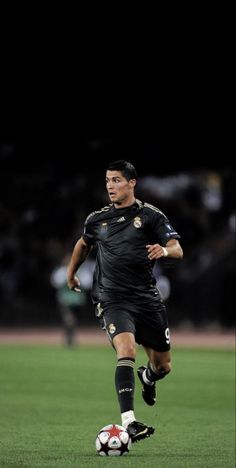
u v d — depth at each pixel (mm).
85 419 41469
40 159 116312
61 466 28312
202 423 40469
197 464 29328
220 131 105625
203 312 117875
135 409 45625
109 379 60188
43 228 126625
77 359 75750
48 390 53844
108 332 31094
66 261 88688
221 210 126625
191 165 111500
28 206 126750
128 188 31625
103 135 109312
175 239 31203
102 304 31656
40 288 124125
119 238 31516
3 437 35656
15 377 61219
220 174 123250
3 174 122188
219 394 52000
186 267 120812
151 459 30188
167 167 111812
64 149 114125
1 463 29047
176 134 107375
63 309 89312
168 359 33219
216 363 72062
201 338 103500
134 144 109625
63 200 126750
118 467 28250
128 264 31375
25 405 46719
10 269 123438
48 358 76562
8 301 122312
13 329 118688
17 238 125500
